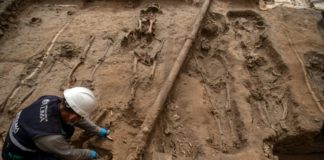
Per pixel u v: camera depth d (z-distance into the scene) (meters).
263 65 4.92
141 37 5.21
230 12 5.95
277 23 5.66
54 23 5.60
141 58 4.80
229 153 3.68
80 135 3.62
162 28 5.44
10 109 4.00
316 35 5.42
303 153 4.23
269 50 5.12
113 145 3.59
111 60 4.79
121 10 5.99
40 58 4.82
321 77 4.71
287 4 6.39
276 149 4.11
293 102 4.23
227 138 3.83
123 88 4.31
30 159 2.87
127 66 4.67
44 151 2.78
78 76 4.50
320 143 4.07
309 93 4.35
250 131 3.84
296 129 3.92
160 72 4.57
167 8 6.02
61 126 2.79
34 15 5.82
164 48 5.01
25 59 4.80
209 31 5.38
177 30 5.39
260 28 5.66
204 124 3.97
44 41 5.16
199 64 4.86
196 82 4.54
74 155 2.92
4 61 4.77
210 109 4.16
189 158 3.59
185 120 4.00
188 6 6.06
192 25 5.47
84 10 5.98
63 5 6.12
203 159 3.56
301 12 6.02
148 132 3.62
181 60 4.63
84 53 4.88
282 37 5.29
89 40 5.16
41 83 4.40
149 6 5.86
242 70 4.70
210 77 4.67
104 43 5.12
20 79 4.45
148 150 3.59
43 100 2.85
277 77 4.69
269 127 3.94
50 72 4.59
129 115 3.98
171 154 3.63
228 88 4.43
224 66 4.83
